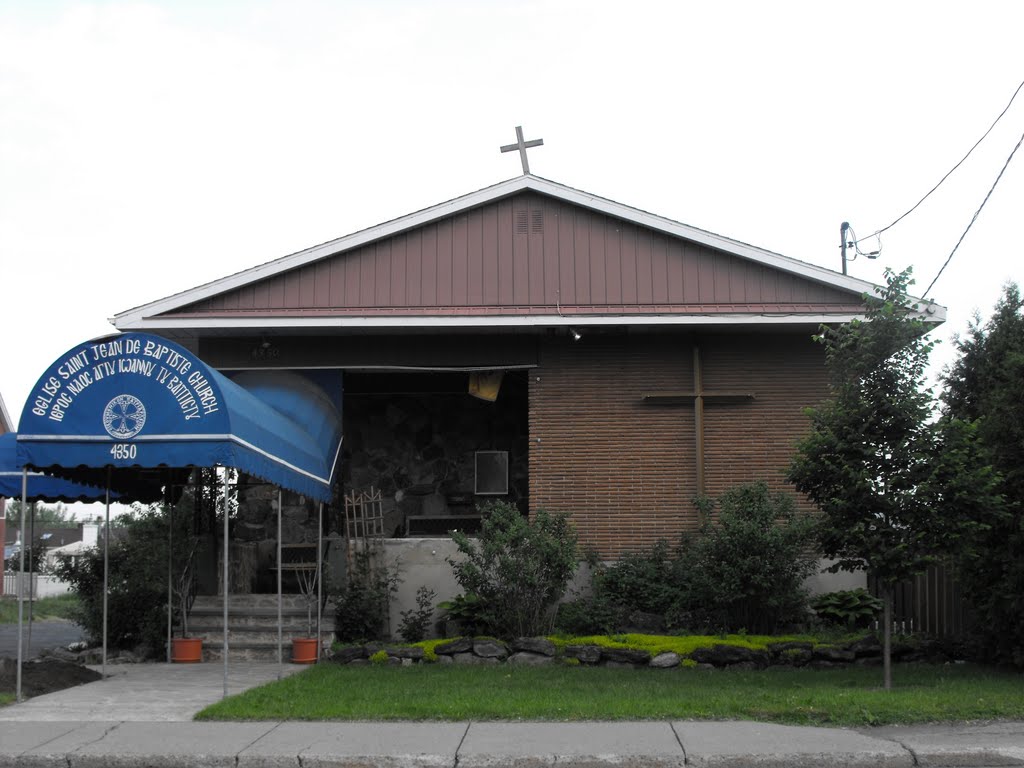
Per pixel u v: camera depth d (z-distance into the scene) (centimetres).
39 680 1260
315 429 1546
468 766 877
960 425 1173
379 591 1600
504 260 1719
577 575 1638
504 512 1551
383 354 1727
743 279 1694
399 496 1967
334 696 1142
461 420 2000
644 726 994
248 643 1539
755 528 1459
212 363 1738
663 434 1698
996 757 878
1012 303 1576
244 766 892
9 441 1561
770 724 1002
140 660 1534
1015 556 1259
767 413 1700
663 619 1541
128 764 900
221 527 1769
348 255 1722
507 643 1463
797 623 1524
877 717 1000
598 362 1719
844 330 1248
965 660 1430
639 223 1705
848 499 1191
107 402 1117
